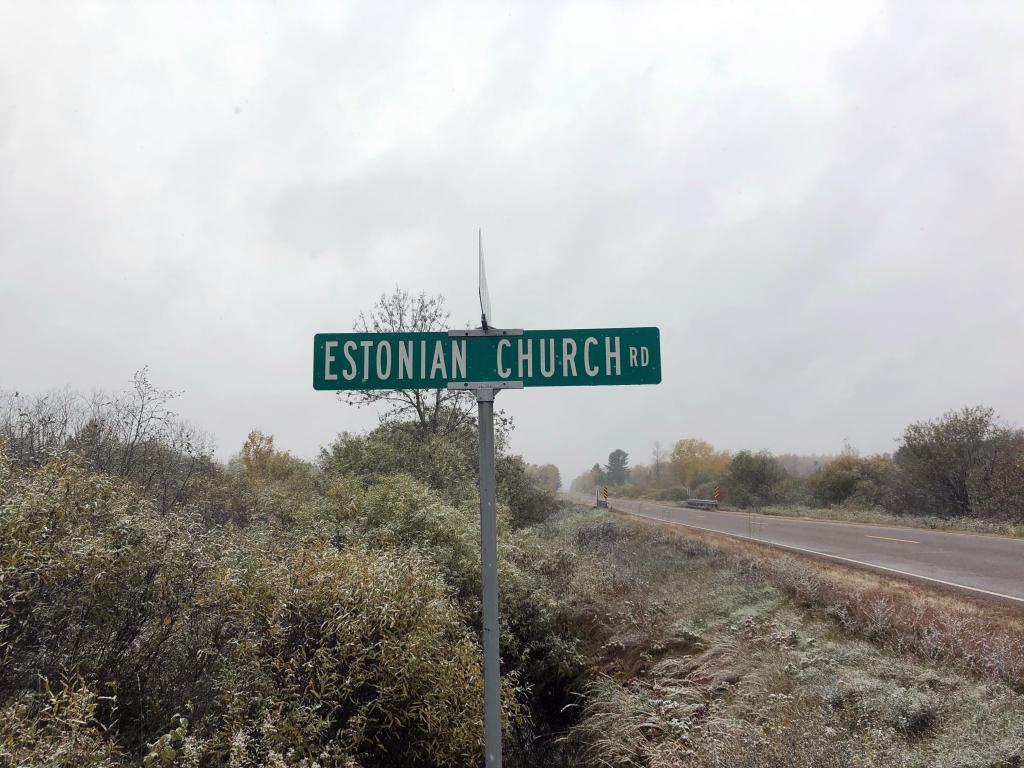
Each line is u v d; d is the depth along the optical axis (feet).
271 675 14.43
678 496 180.96
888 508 88.79
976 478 75.56
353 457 41.73
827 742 14.44
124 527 14.60
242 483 38.47
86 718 10.34
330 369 9.55
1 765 8.89
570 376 9.66
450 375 9.59
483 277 9.78
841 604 25.88
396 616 15.55
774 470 129.39
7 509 12.85
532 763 21.86
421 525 26.48
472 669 16.35
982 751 13.80
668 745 17.63
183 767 11.00
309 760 12.25
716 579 33.30
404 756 15.65
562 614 28.68
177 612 14.83
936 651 20.26
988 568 35.50
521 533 35.86
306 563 16.52
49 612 12.96
